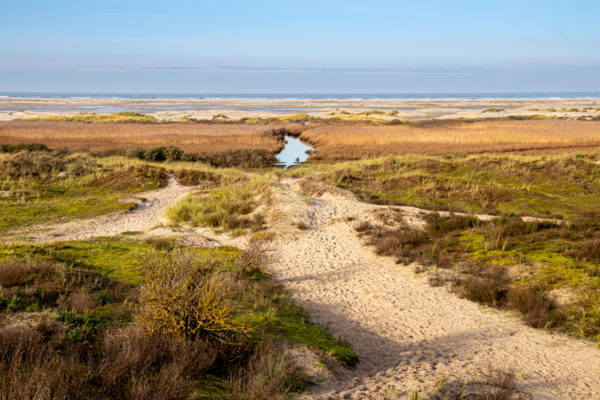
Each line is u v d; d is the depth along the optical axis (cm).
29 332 491
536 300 811
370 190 2239
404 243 1309
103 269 938
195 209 1859
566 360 607
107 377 403
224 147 4500
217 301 538
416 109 14575
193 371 455
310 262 1251
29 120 8725
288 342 604
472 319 802
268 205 1811
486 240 1209
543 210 1803
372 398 452
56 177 2523
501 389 474
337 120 9775
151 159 3697
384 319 838
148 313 533
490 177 2370
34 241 1455
